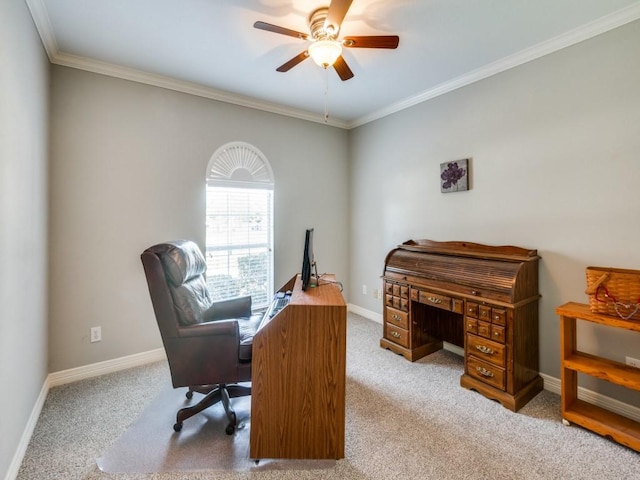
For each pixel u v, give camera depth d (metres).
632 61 1.88
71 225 2.41
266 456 1.61
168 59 2.45
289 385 1.60
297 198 3.75
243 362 1.86
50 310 2.34
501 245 2.56
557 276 2.23
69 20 1.96
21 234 1.66
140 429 1.88
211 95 3.03
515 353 2.09
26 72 1.73
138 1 1.79
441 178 3.00
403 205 3.45
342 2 1.44
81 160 2.44
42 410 2.05
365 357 2.88
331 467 1.58
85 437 1.80
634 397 1.94
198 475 1.52
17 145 1.59
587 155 2.07
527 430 1.86
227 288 3.29
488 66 2.55
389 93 3.14
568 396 1.93
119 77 2.58
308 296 1.78
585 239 2.09
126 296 2.65
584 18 1.95
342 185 4.16
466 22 1.99
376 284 3.86
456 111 2.87
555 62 2.20
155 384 2.40
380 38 1.74
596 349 2.06
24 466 1.57
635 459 1.62
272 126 3.50
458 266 2.50
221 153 3.16
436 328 3.05
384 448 1.71
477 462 1.61
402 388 2.35
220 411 2.08
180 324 1.88
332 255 4.11
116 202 2.59
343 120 4.01
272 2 1.81
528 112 2.36
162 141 2.80
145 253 1.83
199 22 1.99
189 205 2.96
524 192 2.40
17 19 1.58
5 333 1.41
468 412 2.04
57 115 2.34
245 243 3.39
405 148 3.39
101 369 2.55
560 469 1.56
